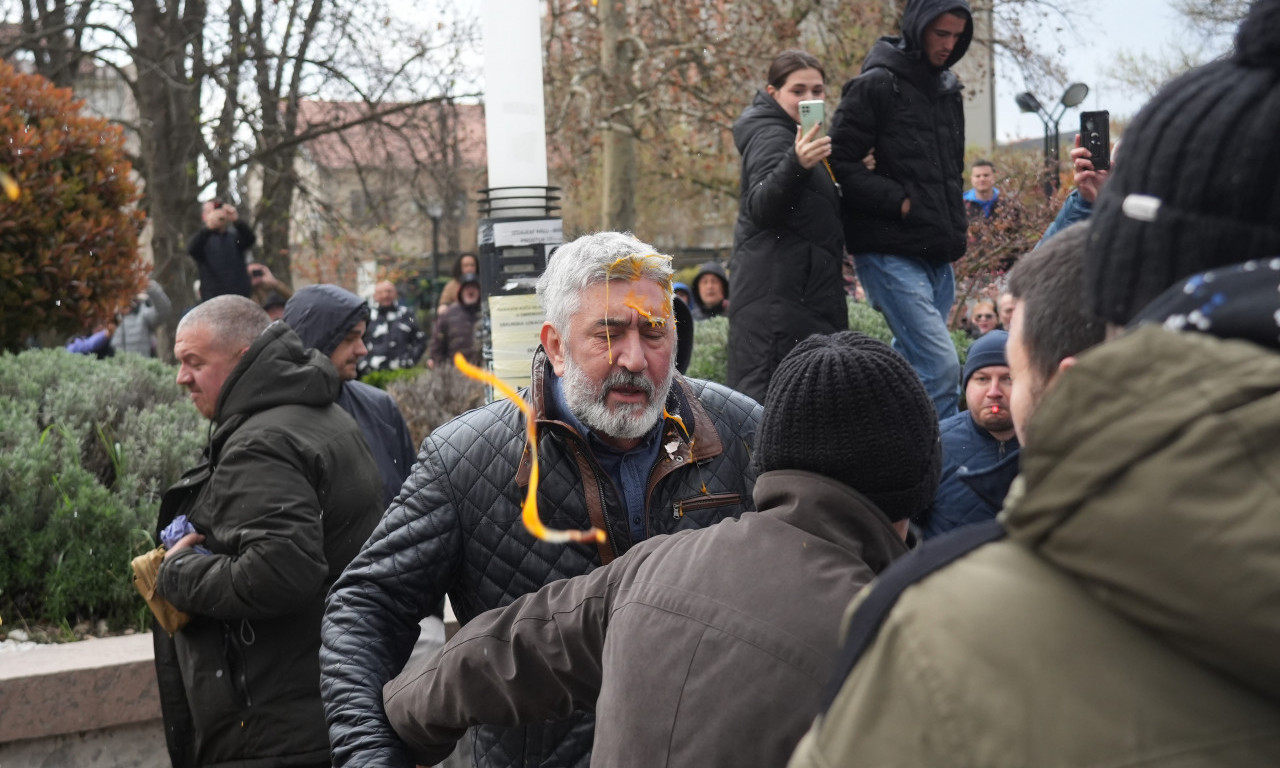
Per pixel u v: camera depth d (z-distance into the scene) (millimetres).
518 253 4582
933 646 897
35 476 4738
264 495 3080
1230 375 812
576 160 18156
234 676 3207
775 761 1461
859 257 4984
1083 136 3818
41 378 5656
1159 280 952
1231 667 792
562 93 17328
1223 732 812
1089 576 843
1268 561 756
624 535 2449
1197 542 778
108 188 6926
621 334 2361
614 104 15781
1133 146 988
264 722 3186
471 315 10336
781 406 1645
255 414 3246
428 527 2471
